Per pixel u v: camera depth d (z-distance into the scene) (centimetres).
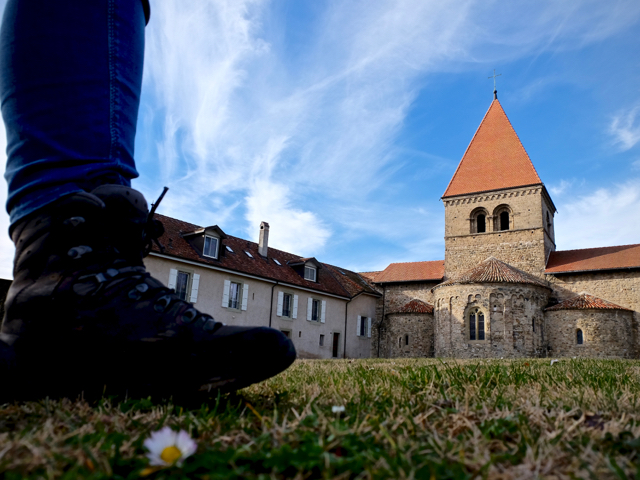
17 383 210
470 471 133
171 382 213
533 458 137
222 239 2606
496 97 4044
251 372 206
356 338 3503
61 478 110
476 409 221
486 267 3125
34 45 252
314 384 339
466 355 2881
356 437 155
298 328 2986
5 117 255
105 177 248
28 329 213
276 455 130
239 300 2636
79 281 217
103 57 268
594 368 614
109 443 142
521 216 3419
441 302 3133
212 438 159
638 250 3061
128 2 293
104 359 213
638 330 2842
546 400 256
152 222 267
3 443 142
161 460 125
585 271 3059
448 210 3703
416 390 294
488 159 3725
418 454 143
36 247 221
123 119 268
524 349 2783
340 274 3803
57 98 246
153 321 215
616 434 167
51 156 236
